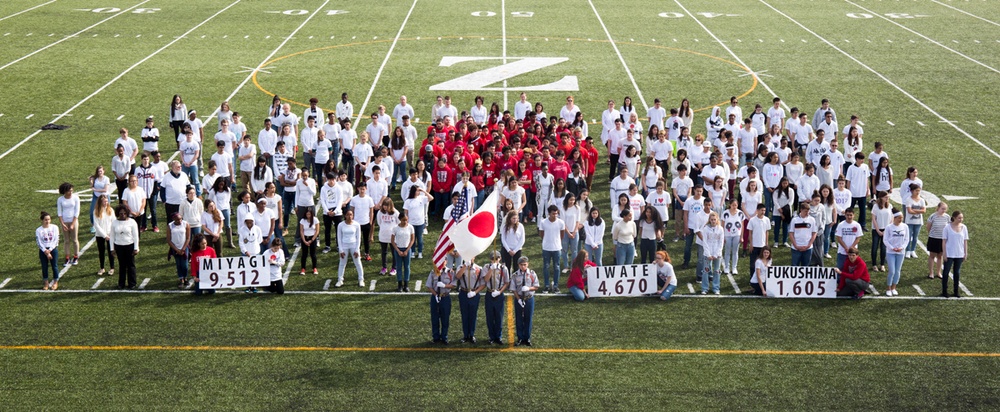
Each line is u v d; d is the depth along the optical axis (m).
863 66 36.75
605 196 23.41
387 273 18.70
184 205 18.66
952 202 22.84
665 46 39.88
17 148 26.61
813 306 17.25
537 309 17.06
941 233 18.03
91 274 18.44
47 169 24.92
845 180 19.98
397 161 23.67
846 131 23.59
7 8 46.50
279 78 34.62
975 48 39.69
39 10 46.00
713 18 45.56
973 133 28.69
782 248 20.30
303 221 18.47
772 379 14.62
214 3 48.28
